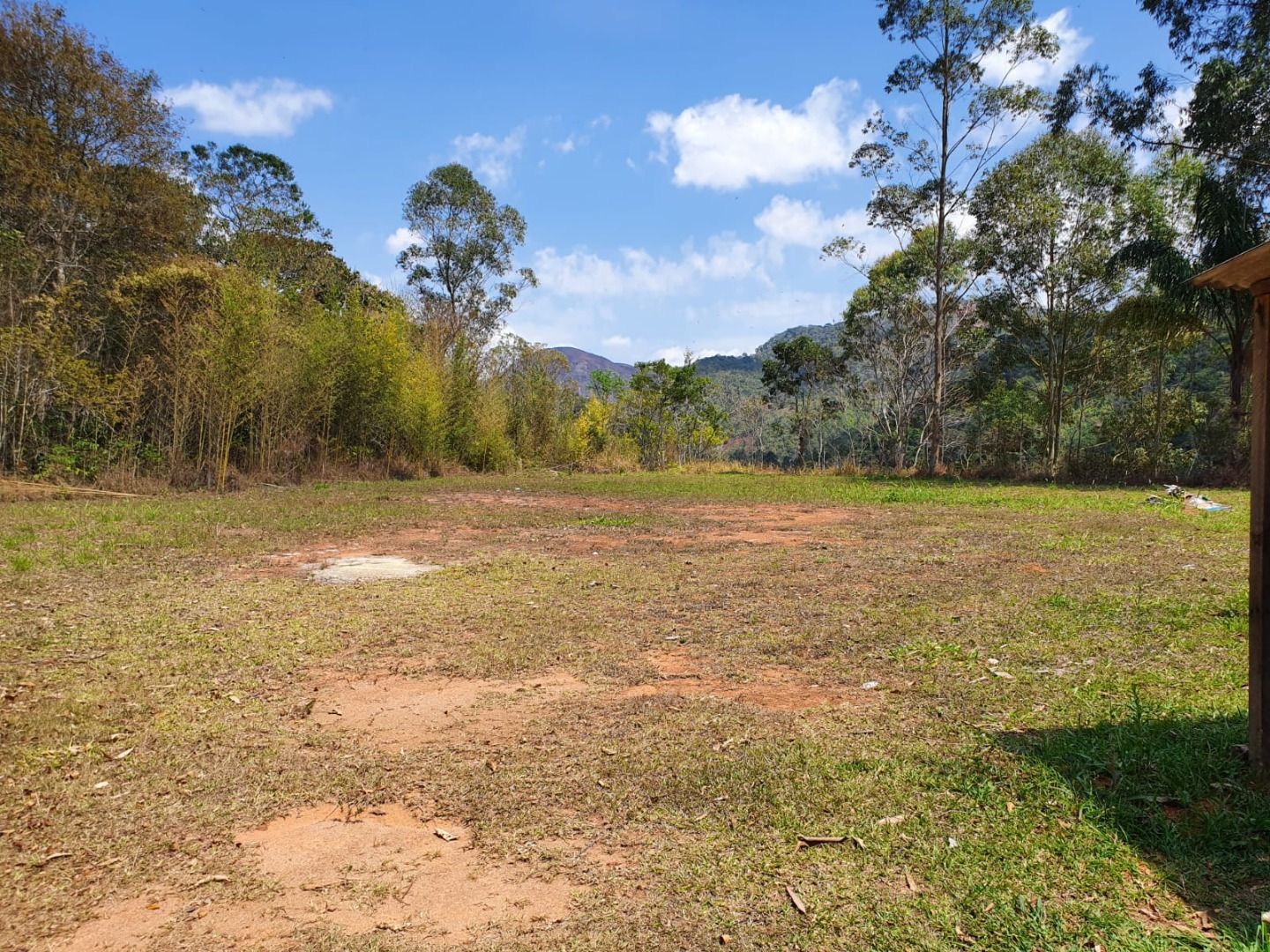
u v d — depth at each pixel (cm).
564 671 400
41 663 398
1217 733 292
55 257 1484
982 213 2202
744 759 284
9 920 193
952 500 1405
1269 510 259
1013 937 181
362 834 238
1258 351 267
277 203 2678
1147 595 544
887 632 464
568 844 231
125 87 1625
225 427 1471
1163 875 205
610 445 3091
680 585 610
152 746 302
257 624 482
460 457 2300
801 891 202
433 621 496
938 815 240
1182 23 1612
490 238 3034
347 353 1798
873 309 2878
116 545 750
